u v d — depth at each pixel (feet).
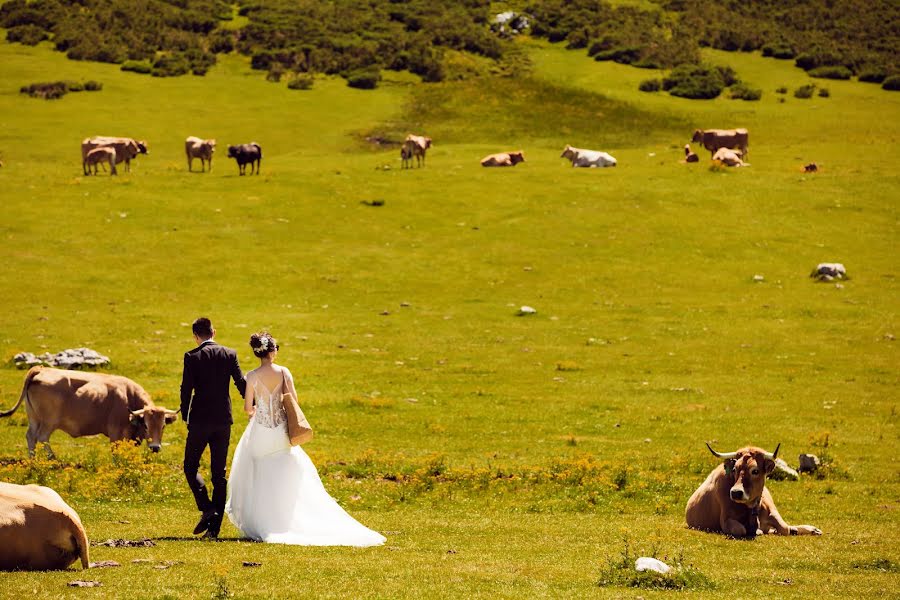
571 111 496.23
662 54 577.84
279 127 448.24
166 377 146.92
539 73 557.74
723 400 144.15
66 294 202.90
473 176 315.78
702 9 655.35
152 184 289.12
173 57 540.93
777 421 131.64
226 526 66.64
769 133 449.89
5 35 565.94
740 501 65.00
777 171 329.52
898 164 341.82
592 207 281.54
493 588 48.03
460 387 150.00
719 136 362.74
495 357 170.81
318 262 233.96
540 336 186.09
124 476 81.71
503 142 450.71
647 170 327.67
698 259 242.37
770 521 69.26
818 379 158.30
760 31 627.46
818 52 590.55
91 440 110.83
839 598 48.32
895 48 604.90
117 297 203.31
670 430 125.39
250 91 506.89
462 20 621.31
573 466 96.78
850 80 562.66
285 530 59.57
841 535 70.38
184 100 479.82
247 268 227.20
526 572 52.70
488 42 592.19
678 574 50.34
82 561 48.32
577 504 82.89
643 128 472.44
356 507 80.64
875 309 205.05
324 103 495.00
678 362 168.76
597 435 122.62
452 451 111.55
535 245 251.19
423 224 265.95
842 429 127.44
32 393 94.07
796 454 112.68
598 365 166.50
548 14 643.86
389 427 123.85
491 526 71.56
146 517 69.15
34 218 250.57
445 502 83.35
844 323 195.52
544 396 145.18
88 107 448.65
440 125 472.85
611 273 231.91
